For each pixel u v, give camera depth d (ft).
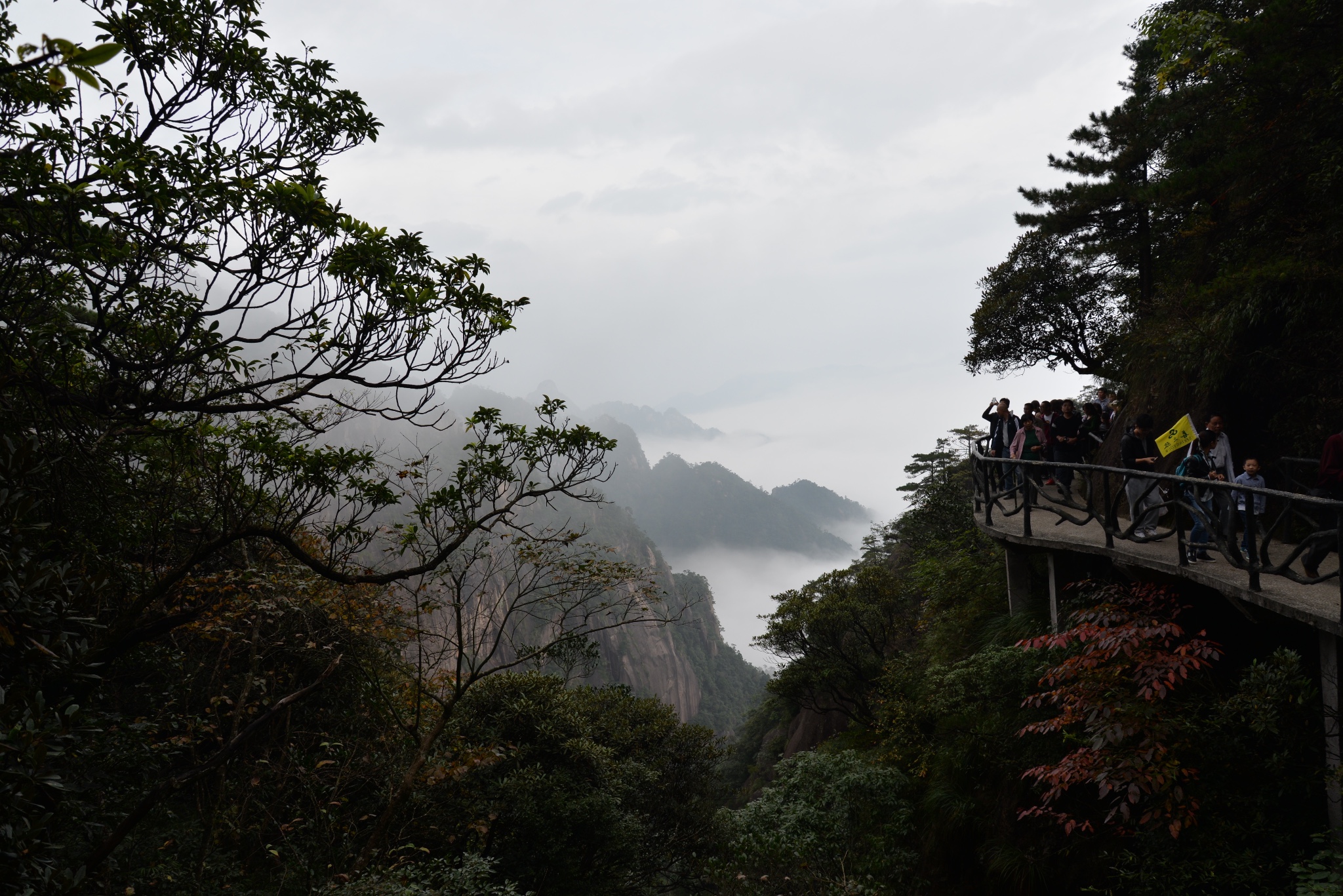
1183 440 23.98
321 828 28.04
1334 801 17.04
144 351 18.83
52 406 17.31
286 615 28.66
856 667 61.57
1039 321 67.87
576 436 24.86
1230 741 18.79
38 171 13.47
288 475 23.36
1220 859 18.01
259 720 23.26
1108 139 56.24
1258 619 20.59
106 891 20.24
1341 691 17.12
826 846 30.35
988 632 36.27
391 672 37.65
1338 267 27.32
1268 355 29.43
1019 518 34.01
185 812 31.09
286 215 16.75
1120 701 18.84
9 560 10.34
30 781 9.80
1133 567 25.14
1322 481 20.13
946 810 29.58
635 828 42.32
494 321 19.10
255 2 18.08
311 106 19.10
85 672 11.96
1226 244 35.91
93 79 7.93
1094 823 23.47
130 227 15.46
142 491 22.66
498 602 30.37
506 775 38.91
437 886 24.67
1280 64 29.89
